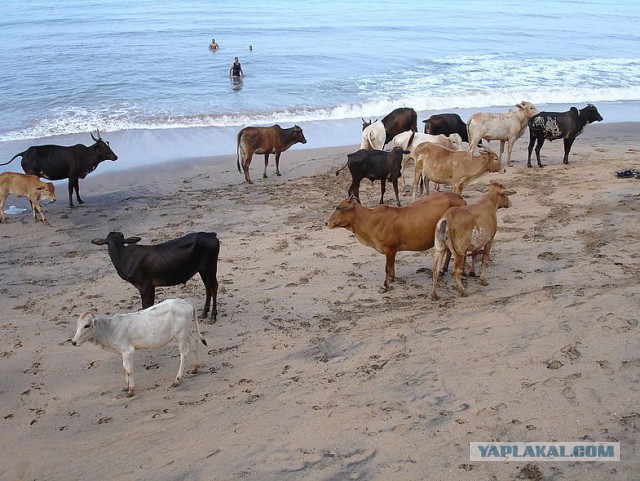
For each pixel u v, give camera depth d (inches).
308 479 205.0
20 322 348.5
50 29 1644.9
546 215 459.8
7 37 1520.7
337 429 229.5
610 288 307.9
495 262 381.7
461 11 2194.9
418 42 1541.6
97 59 1259.2
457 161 474.3
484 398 235.1
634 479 190.4
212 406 257.0
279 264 417.1
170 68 1188.5
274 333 322.0
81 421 255.9
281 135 636.1
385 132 641.0
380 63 1264.8
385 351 284.0
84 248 471.2
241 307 355.9
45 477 222.8
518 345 267.1
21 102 939.3
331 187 609.6
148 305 326.6
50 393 279.0
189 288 387.9
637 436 205.8
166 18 1863.9
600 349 253.0
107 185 637.3
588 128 833.5
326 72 1176.2
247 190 610.9
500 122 599.8
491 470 200.2
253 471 211.9
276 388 265.3
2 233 506.0
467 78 1136.2
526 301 308.3
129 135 808.9
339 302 354.6
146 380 286.5
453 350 273.6
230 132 838.5
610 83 1112.2
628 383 230.4
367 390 253.1
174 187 629.6
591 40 1630.2
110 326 266.1
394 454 211.9
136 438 240.5
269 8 2126.0
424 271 390.0
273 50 1384.1
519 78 1140.5
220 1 2288.4
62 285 402.9
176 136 812.6
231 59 1279.5
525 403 228.4
